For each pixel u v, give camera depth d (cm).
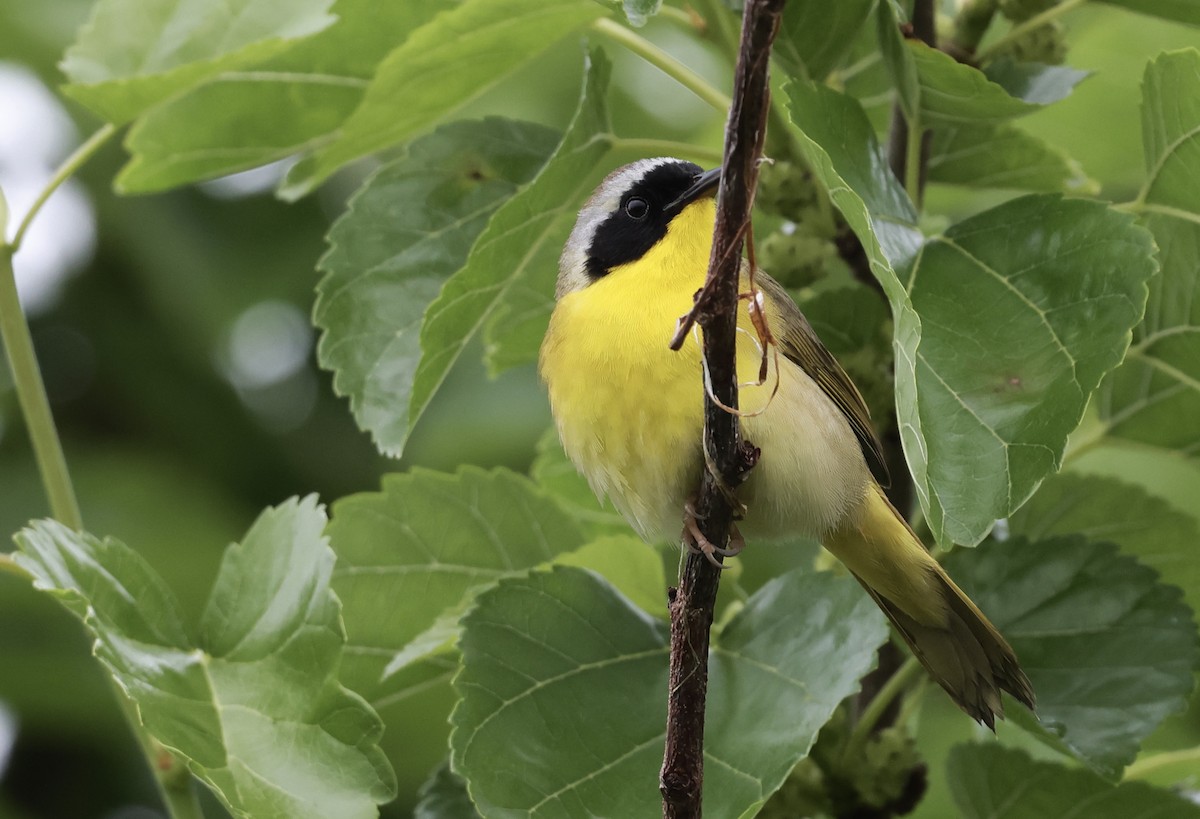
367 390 816
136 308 1311
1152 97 689
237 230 1310
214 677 718
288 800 672
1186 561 859
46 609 1189
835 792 796
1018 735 966
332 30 837
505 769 702
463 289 739
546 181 747
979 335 650
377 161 1324
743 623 751
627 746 713
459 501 887
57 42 1209
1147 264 638
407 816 1048
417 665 868
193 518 1256
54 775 1209
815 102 686
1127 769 833
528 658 734
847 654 707
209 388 1321
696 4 829
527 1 768
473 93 843
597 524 1008
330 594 720
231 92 853
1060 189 868
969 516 605
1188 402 818
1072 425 614
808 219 823
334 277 831
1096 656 767
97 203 1268
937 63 702
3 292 756
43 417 761
